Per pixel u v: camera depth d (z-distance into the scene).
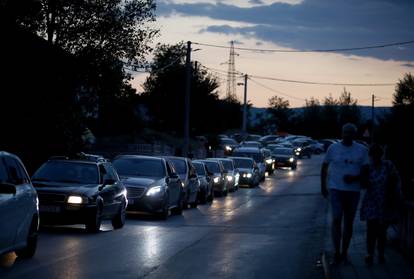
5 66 23.95
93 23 27.67
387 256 13.55
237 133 99.94
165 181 24.36
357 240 16.50
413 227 12.75
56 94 25.92
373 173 12.49
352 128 12.55
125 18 28.30
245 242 17.19
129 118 54.78
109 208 19.12
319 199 35.56
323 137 127.12
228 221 23.53
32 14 24.92
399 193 12.55
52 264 12.74
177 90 62.03
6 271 11.91
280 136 103.94
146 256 14.10
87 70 27.31
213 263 13.47
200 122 63.59
